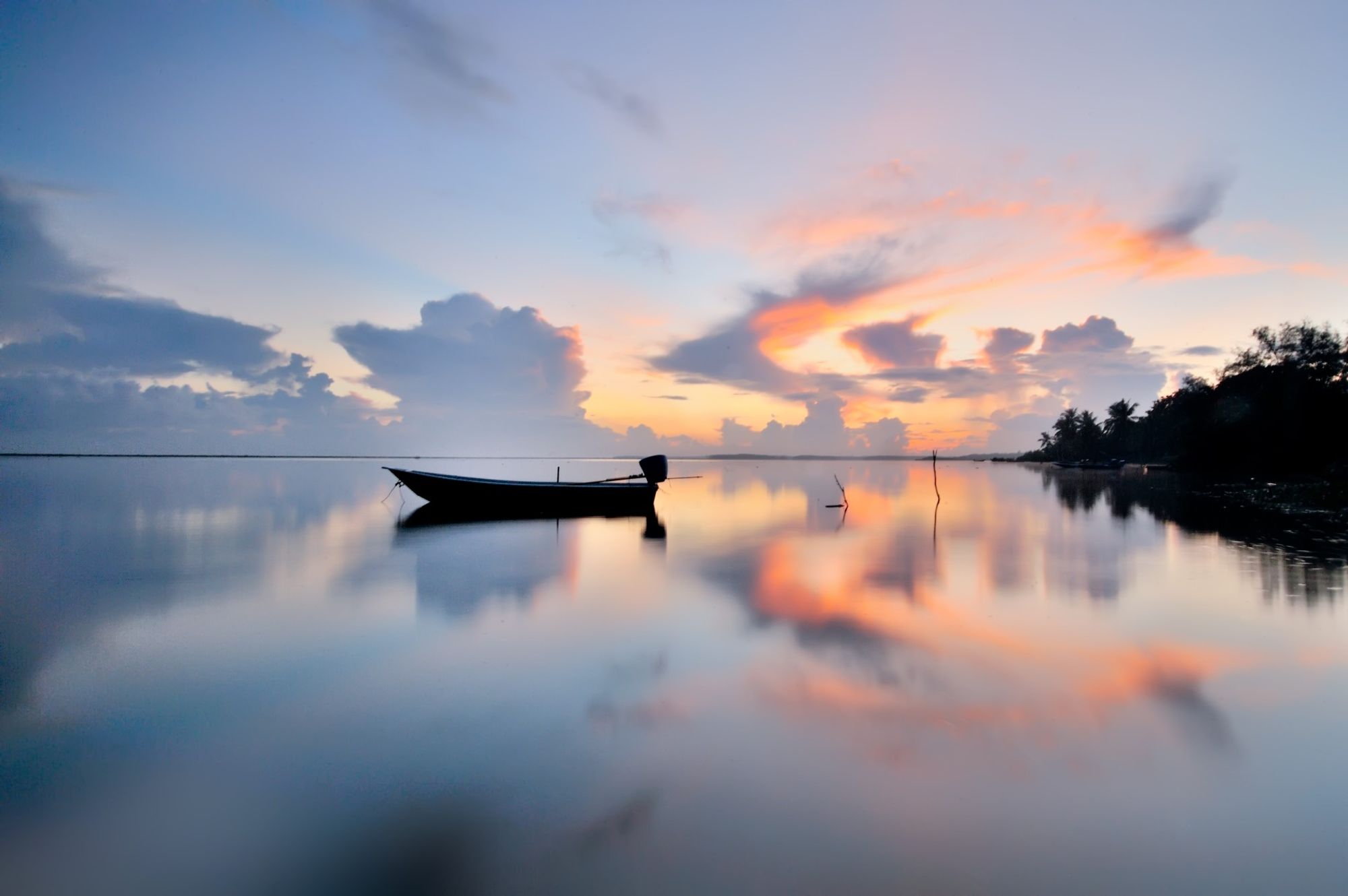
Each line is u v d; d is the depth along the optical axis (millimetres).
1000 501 31922
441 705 6086
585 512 25109
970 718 5723
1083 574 12383
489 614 9414
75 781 4754
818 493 39562
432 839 4047
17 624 8828
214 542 16797
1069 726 5574
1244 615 9203
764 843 3959
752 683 6594
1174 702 6090
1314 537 17203
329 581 11844
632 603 10086
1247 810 4316
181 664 7254
